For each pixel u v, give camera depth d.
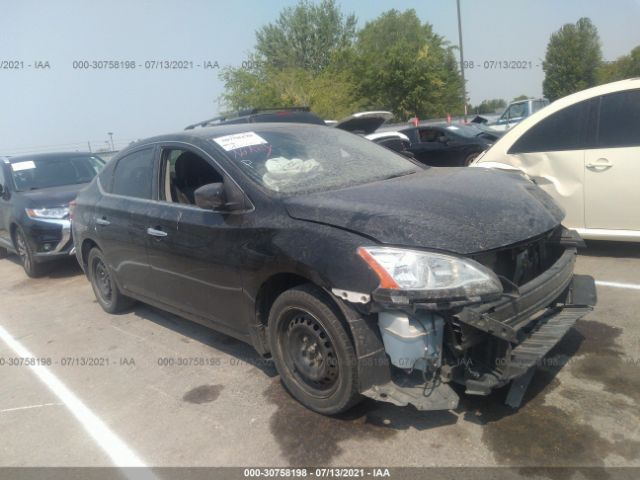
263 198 3.23
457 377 2.72
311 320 2.96
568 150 5.32
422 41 45.47
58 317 5.54
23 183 7.72
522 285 2.90
